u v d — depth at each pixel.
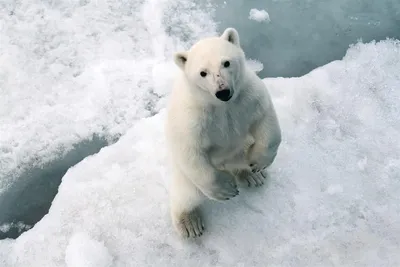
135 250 4.34
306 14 5.88
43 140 5.14
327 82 5.18
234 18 5.89
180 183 4.14
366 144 4.73
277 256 4.20
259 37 5.72
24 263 4.37
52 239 4.46
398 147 4.68
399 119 4.86
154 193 4.65
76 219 4.55
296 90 5.13
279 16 5.88
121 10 5.98
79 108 5.31
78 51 5.70
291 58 5.55
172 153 3.82
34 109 5.32
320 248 4.20
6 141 5.12
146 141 4.97
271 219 4.39
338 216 4.34
